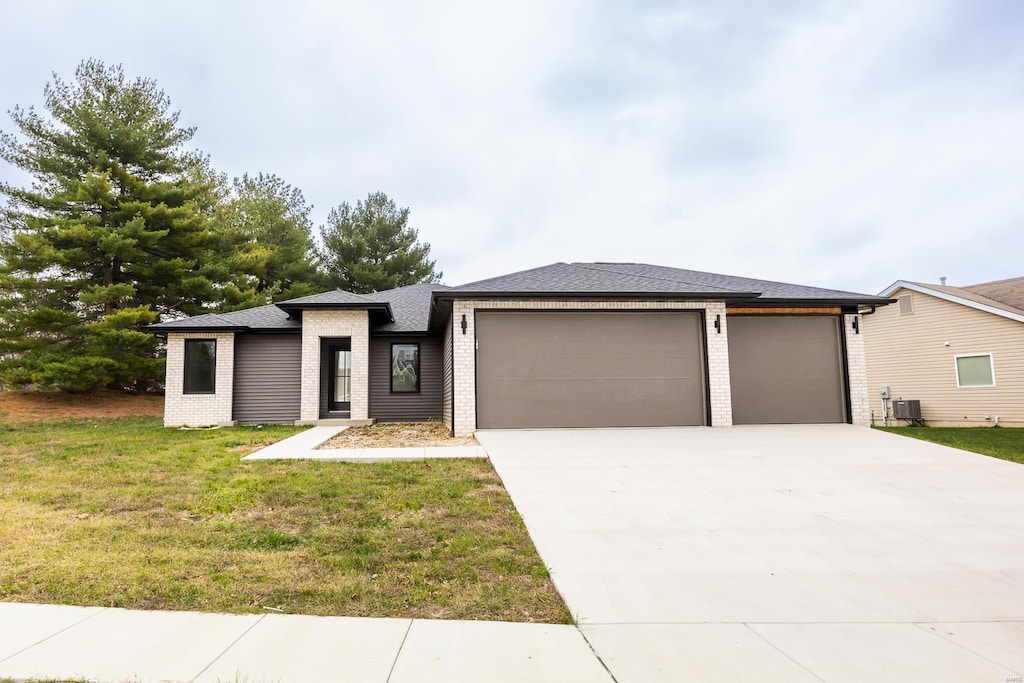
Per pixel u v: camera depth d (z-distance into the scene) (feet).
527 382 38.86
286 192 108.27
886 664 9.81
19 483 23.80
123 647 10.07
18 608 11.82
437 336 53.83
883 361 67.36
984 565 14.70
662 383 39.65
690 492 21.49
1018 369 54.49
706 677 9.27
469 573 13.99
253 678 9.05
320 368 51.65
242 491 21.89
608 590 13.05
